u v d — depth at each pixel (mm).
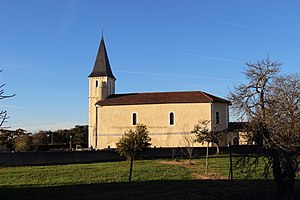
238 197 23484
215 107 70562
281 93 21562
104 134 73438
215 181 29047
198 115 70188
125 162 46844
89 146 78188
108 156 51531
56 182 28469
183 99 71375
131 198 21766
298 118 20688
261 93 22109
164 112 71625
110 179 30234
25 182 28469
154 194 23141
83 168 39125
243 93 22500
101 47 83562
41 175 32906
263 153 21578
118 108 73562
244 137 22703
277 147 20672
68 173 34375
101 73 81188
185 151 55344
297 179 29609
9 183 27906
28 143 66875
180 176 32406
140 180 29719
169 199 21906
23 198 21266
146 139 44375
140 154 47000
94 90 80812
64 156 47594
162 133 71062
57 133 103250
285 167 21016
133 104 72938
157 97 73750
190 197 22750
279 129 20797
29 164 44250
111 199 21312
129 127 72375
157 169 37406
